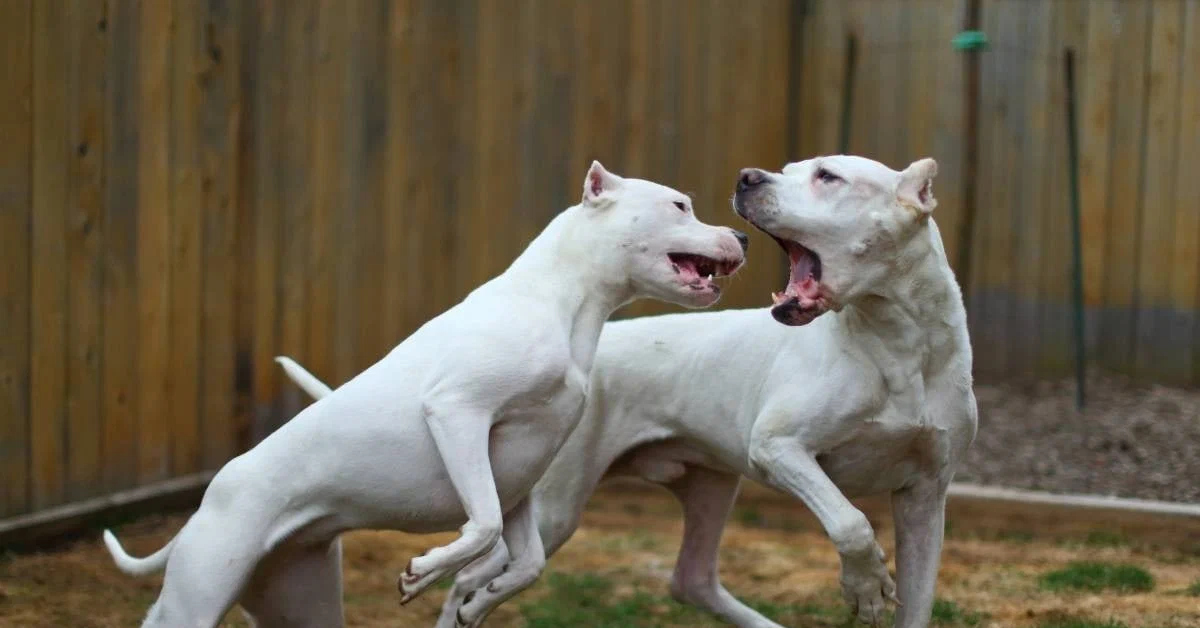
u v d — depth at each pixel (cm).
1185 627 632
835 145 1095
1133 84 1043
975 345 1081
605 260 503
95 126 745
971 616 663
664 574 778
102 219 754
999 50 1064
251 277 838
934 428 526
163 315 795
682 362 582
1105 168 1053
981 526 845
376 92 886
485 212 946
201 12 797
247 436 850
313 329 870
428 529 500
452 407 468
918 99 1074
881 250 501
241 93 821
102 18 745
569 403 494
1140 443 930
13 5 698
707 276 523
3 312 705
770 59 1079
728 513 628
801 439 528
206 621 461
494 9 936
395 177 899
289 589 506
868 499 888
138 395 786
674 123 1026
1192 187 1033
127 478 786
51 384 736
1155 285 1048
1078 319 1002
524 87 954
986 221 1076
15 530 714
